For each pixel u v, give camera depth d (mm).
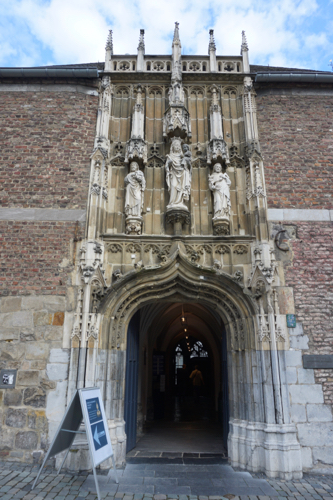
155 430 10422
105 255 7926
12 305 7496
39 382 7105
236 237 8016
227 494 5535
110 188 8625
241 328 7645
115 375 7430
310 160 8711
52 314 7449
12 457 6777
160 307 12203
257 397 7055
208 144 8898
